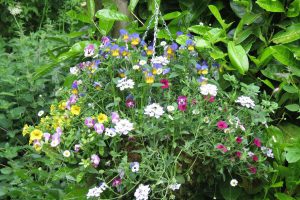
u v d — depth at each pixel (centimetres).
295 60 160
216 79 158
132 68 151
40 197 166
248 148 143
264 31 172
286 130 165
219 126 140
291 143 156
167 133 140
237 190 151
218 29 167
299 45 169
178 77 157
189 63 156
